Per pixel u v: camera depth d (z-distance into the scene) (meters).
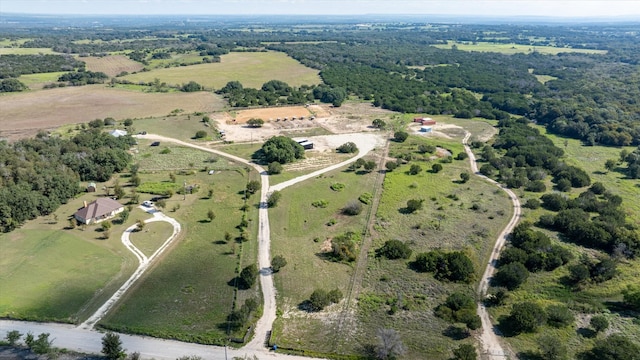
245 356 55.69
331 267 77.94
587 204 101.38
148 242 84.81
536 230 91.81
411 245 85.88
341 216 98.12
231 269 76.69
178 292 69.81
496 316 65.06
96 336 59.50
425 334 61.09
